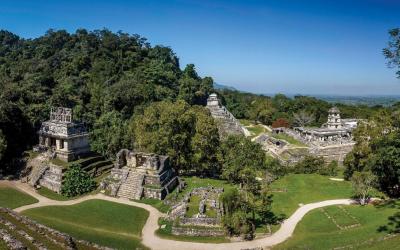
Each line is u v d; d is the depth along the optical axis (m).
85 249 36.00
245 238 50.66
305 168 96.44
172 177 73.81
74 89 124.81
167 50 192.62
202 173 87.75
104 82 139.75
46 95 113.56
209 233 50.62
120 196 66.00
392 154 65.19
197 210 55.56
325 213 61.25
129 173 69.38
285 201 68.19
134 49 176.88
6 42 197.00
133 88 127.56
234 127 139.12
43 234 35.19
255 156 80.56
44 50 170.62
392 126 79.31
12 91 101.56
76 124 81.00
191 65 186.75
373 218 56.88
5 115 87.00
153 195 65.00
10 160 82.75
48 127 82.31
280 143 127.00
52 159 76.88
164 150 82.25
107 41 174.38
